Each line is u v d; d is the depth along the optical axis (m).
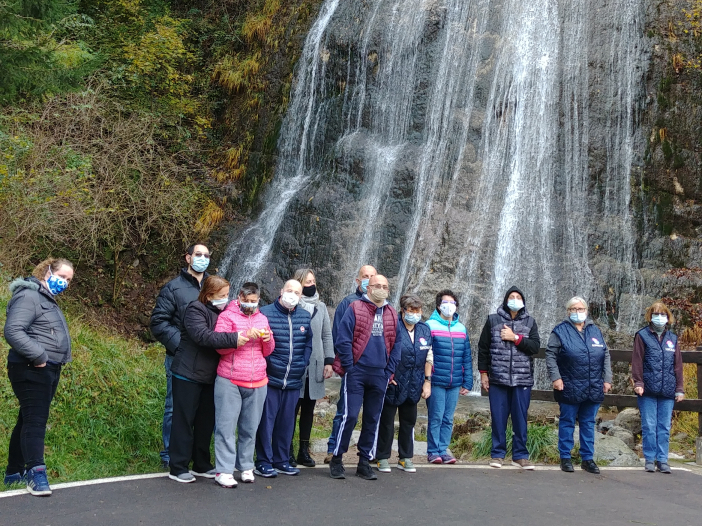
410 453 6.74
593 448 7.10
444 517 5.12
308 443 6.89
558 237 15.12
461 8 17.72
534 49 16.86
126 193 15.56
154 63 18.27
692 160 15.67
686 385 10.24
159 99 18.50
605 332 12.84
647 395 7.22
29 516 4.75
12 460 5.60
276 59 20.12
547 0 17.09
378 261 15.59
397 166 16.39
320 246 16.14
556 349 7.19
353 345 6.39
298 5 20.47
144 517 4.84
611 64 16.23
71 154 13.90
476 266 14.80
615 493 6.11
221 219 18.36
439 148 16.59
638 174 15.56
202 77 21.27
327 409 10.27
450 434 7.42
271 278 16.31
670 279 14.45
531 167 16.06
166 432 6.63
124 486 5.65
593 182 15.70
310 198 16.80
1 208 12.05
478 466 7.13
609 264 14.71
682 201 15.50
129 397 7.99
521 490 6.08
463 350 7.48
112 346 9.83
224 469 5.80
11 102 13.34
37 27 12.07
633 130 15.84
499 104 16.72
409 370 6.69
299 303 6.74
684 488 6.40
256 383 5.99
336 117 18.19
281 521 4.87
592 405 7.12
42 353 5.25
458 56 17.28
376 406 6.38
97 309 15.52
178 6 22.98
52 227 12.82
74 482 5.71
